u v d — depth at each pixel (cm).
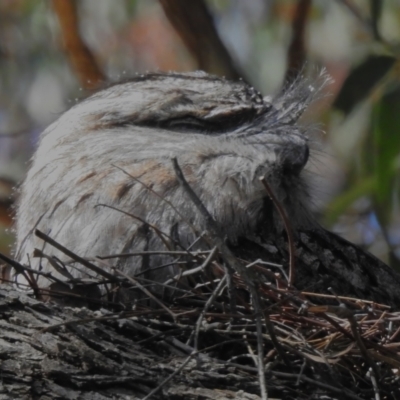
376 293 901
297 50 1355
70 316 666
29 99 1533
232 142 879
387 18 1426
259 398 641
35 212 884
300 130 977
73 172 868
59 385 620
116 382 630
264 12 1531
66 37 1334
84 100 974
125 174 834
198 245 783
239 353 694
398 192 1230
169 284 719
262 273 731
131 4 1505
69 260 773
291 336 675
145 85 950
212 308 709
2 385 609
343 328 667
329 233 938
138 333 673
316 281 839
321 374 666
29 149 1490
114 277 697
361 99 1182
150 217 804
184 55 1503
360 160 1360
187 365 651
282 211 681
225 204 828
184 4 1313
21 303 661
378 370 673
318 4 1512
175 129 920
